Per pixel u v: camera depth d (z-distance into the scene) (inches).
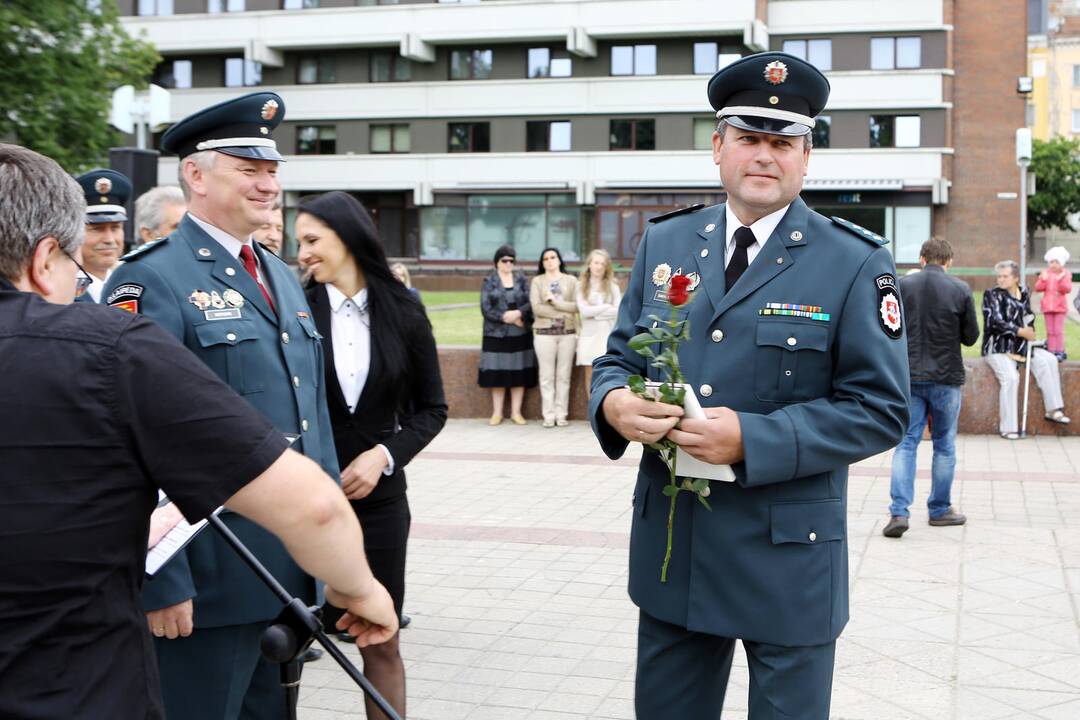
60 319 68.4
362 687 83.1
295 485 69.2
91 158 839.1
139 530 69.4
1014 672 178.4
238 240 122.1
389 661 144.6
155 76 1654.8
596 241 1578.5
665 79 1531.7
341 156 1619.1
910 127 1519.4
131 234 386.0
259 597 114.8
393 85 1606.8
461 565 248.5
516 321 456.8
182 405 67.6
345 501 72.1
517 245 1609.3
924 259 273.1
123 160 398.3
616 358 115.6
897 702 166.9
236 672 116.4
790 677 105.4
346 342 153.1
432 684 179.0
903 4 1508.4
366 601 76.4
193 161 118.7
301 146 1651.1
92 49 838.5
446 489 332.5
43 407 65.8
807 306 106.7
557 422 461.1
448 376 484.7
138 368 67.7
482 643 197.9
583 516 295.7
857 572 236.8
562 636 201.2
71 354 67.1
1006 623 202.2
